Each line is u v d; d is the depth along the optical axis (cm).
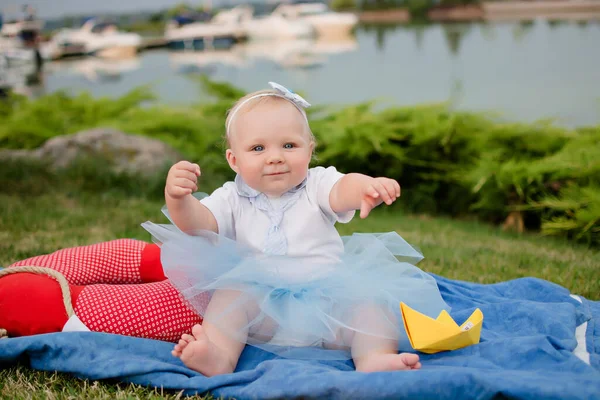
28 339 236
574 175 553
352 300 242
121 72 1328
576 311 275
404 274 263
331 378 208
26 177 668
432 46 1051
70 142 709
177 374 228
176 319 259
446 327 234
